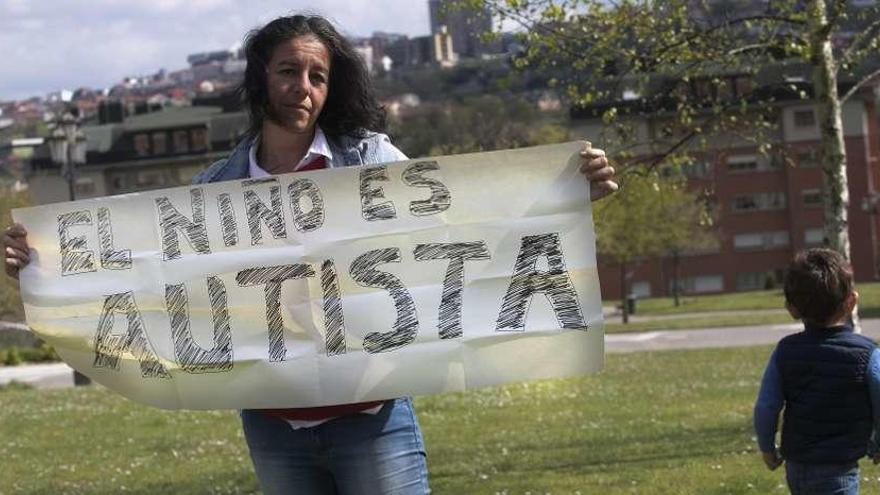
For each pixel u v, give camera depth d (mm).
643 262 67188
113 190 75188
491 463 11180
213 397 4633
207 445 14141
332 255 4617
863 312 39312
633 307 53406
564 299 4598
